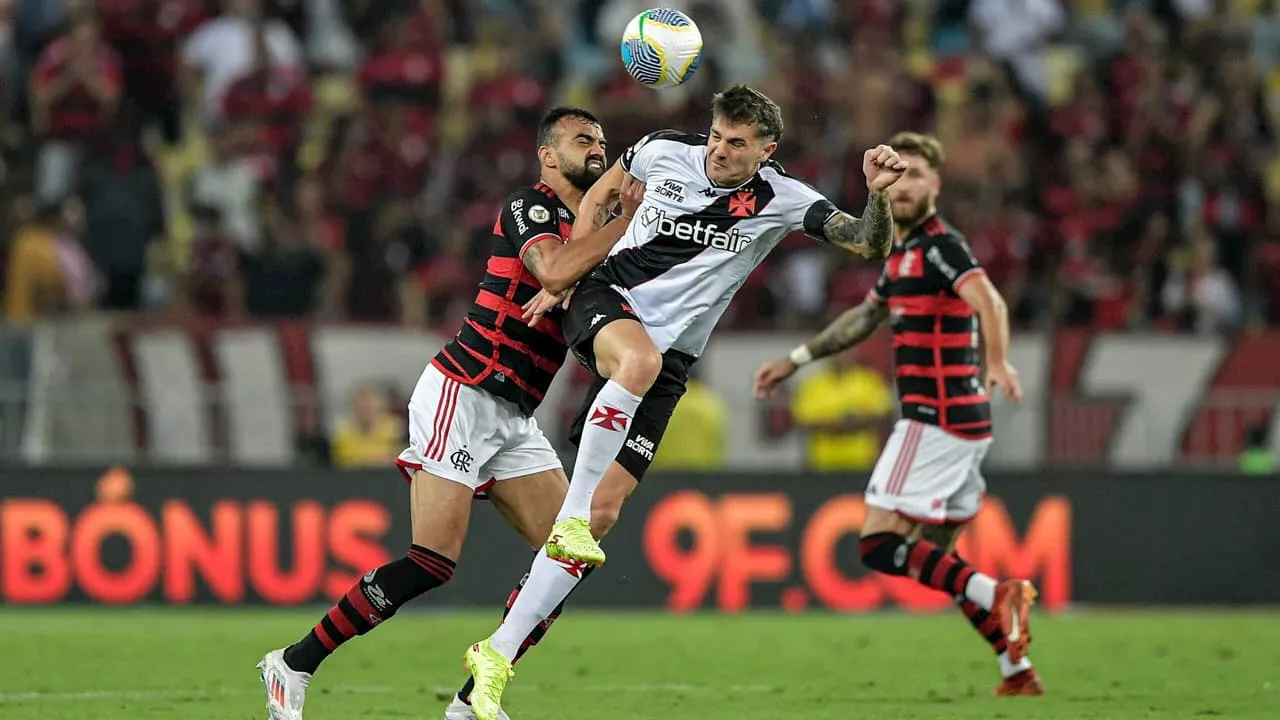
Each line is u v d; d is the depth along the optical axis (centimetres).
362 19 6938
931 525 3039
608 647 3728
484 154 6209
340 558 4544
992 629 2906
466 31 6950
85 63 6088
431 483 2330
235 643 3675
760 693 2928
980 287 2891
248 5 6631
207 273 5497
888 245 2238
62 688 2912
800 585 4634
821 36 6894
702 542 4616
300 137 6391
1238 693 2927
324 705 2706
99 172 5794
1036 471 4669
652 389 2375
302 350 4722
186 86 6594
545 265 2298
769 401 4788
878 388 4778
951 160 6322
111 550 4497
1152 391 4791
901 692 2944
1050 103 7019
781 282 5825
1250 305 6112
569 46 7069
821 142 6353
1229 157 6625
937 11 7319
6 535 4472
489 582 4597
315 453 4675
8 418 4569
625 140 6234
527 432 2430
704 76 6400
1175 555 4691
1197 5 7338
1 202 5950
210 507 4522
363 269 5684
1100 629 4162
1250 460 4759
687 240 2353
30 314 5525
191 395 4669
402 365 4769
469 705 2316
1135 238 6247
